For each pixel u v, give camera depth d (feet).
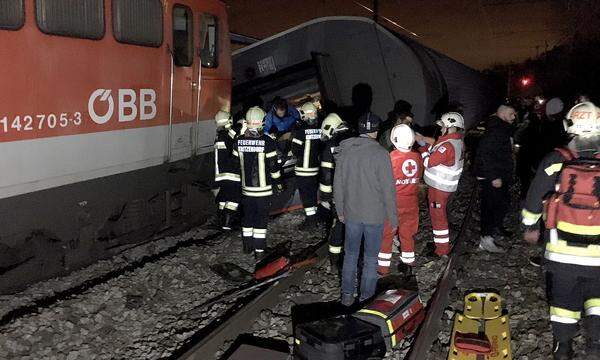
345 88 34.35
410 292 17.34
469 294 18.35
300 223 28.53
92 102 19.89
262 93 33.60
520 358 15.17
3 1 16.48
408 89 33.09
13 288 18.88
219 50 27.91
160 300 19.17
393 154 19.95
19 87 17.12
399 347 16.05
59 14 18.35
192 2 25.41
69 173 19.16
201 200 27.63
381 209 17.48
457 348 14.61
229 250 24.14
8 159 16.92
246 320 16.80
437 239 22.75
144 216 24.22
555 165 13.50
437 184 22.16
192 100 25.91
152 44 22.85
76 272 20.72
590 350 14.12
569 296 13.85
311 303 18.90
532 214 13.98
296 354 15.11
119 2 20.89
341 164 17.70
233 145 23.24
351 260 18.13
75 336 16.26
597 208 12.87
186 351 14.46
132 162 22.20
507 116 23.47
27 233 18.03
